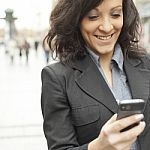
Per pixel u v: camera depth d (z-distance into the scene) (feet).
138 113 4.61
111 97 6.13
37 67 74.95
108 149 4.64
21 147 19.36
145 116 6.24
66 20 6.36
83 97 6.11
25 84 46.68
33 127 23.32
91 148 4.91
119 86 6.47
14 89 42.11
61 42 6.64
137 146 6.15
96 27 6.15
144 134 6.16
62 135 5.95
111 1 5.98
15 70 69.05
